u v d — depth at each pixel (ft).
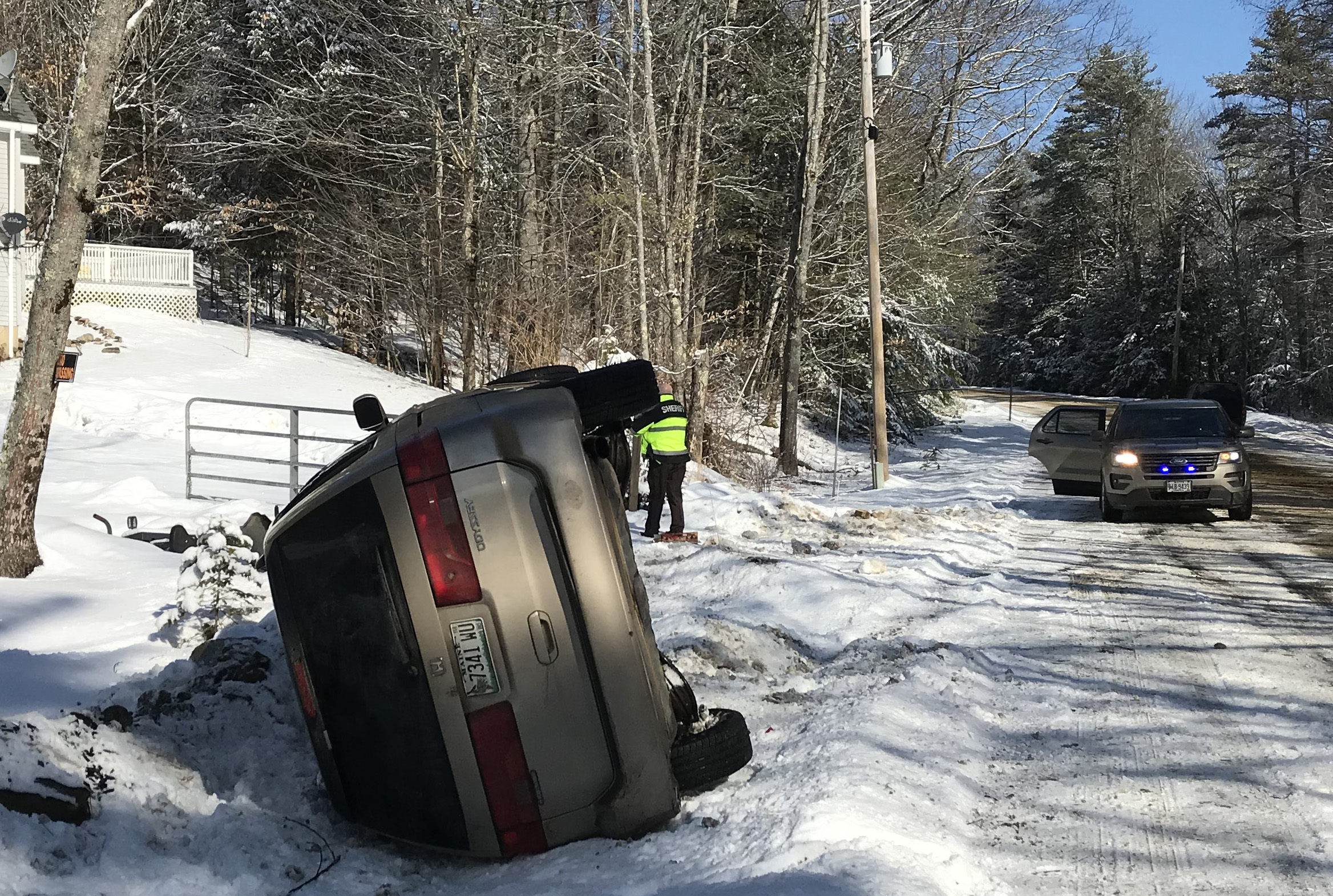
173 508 45.91
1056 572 39.04
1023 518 56.44
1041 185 290.15
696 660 25.27
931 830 15.40
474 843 14.79
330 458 65.00
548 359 78.33
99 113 31.65
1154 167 276.00
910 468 95.40
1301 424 152.97
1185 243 244.83
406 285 116.88
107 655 23.27
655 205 82.48
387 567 14.76
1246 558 42.22
